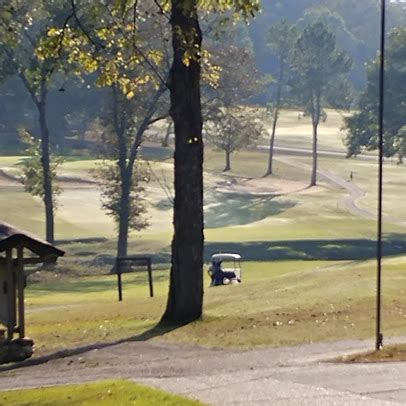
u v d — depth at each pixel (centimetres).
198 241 3147
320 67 15612
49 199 8831
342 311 3231
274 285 4069
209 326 3014
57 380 2186
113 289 6219
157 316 3434
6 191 11875
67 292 6097
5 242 2670
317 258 8538
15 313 2720
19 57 7612
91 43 2734
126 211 8562
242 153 17200
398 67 11294
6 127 16938
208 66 3172
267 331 2873
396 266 4575
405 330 2836
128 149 9006
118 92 8288
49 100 15925
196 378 1998
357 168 15975
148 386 1888
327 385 1859
